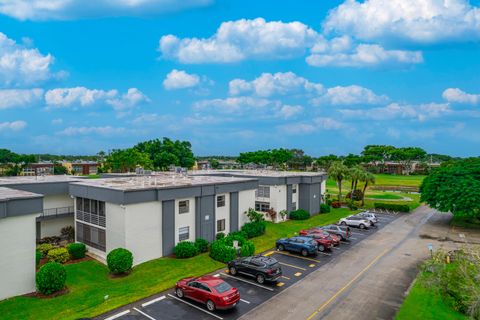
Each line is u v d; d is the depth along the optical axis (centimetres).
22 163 10019
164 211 2892
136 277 2456
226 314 1911
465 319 1731
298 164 15050
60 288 2184
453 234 3997
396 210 5644
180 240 3047
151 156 10150
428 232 4091
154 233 2842
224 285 2002
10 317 1845
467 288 1516
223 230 3512
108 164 9238
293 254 3081
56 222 3484
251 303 2056
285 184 4606
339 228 3662
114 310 1945
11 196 2197
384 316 1900
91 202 3030
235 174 4984
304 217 4706
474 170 4481
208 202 3281
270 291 2234
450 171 4616
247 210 3812
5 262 2086
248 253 2886
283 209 4631
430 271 1883
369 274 2564
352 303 2064
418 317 1856
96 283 2348
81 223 3180
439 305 1995
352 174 5903
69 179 3903
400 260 2923
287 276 2514
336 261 2881
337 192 8238
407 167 15825
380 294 2194
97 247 2967
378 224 4569
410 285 2342
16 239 2133
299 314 1920
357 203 6144
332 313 1934
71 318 1839
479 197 4094
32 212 2184
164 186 2897
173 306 2003
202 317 1873
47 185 3347
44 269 2144
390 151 15988
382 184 9988
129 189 2647
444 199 4406
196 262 2777
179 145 10688
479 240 3706
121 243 2675
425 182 4956
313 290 2256
